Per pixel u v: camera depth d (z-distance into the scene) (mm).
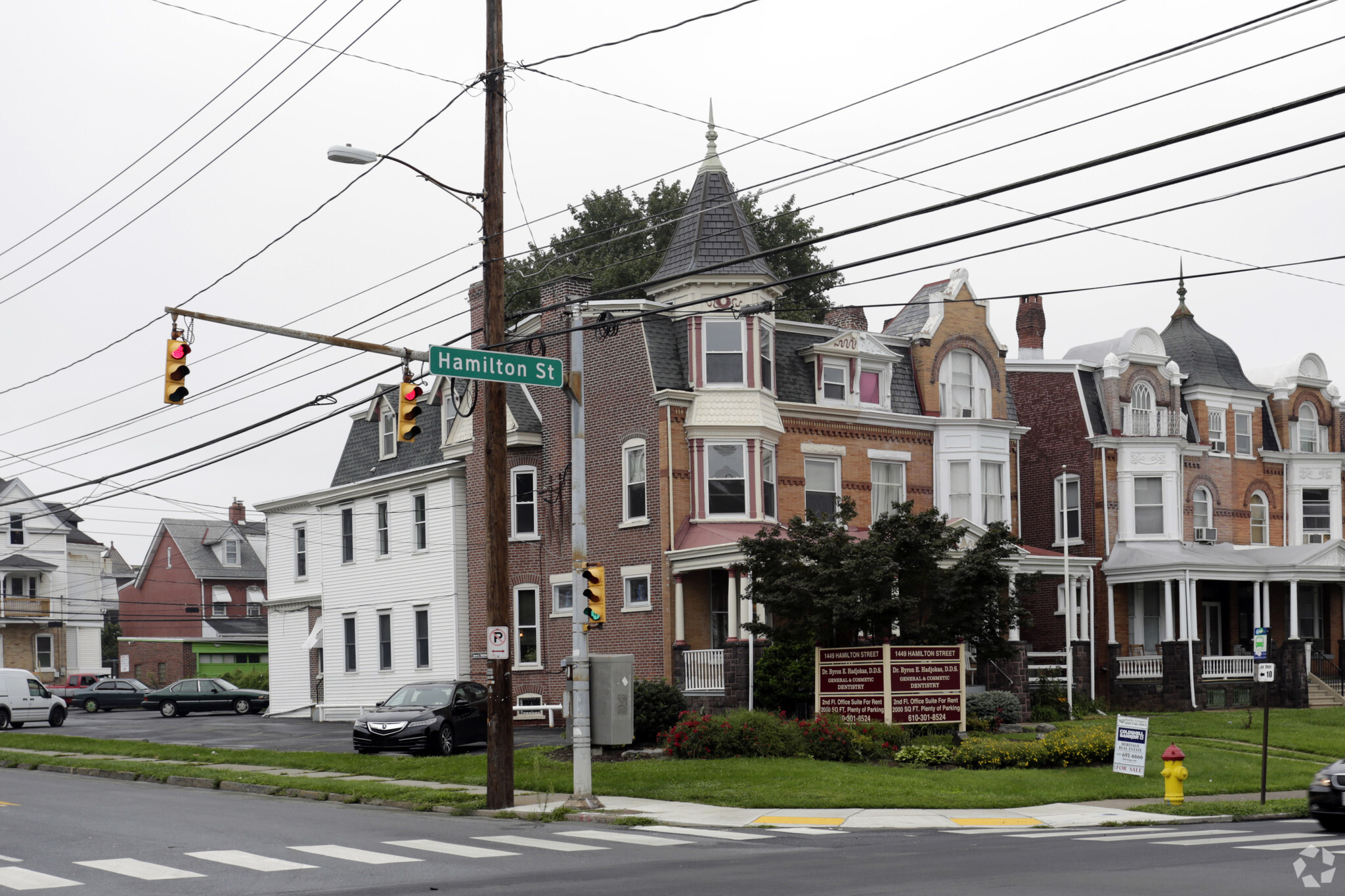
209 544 79062
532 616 40188
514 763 25594
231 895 12359
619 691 21250
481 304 43125
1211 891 11938
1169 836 17266
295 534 51219
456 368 20312
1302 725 35375
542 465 40469
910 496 40875
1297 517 48781
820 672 28500
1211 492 46656
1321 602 47688
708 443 36531
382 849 15852
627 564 37125
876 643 28281
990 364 42969
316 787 23391
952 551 37500
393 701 30547
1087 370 45750
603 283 56188
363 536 47094
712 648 35531
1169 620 42188
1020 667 35875
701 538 35688
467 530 42469
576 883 12922
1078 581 42312
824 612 27703
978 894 11883
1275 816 20188
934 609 28547
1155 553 43688
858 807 20281
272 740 36875
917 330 42844
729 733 25688
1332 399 50312
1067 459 45250
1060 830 18344
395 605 45031
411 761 26594
